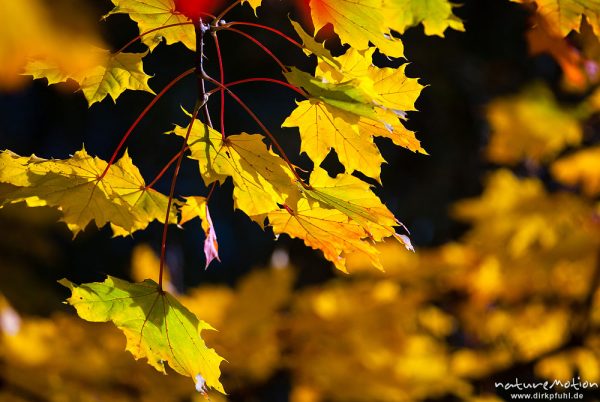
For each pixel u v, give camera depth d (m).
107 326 2.93
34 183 1.21
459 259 4.04
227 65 6.80
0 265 5.14
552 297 4.17
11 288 4.96
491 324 4.23
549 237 4.23
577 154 4.11
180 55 6.90
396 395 2.95
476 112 7.04
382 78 1.18
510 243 4.13
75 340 2.81
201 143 1.16
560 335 4.20
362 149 1.22
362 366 3.02
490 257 4.04
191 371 1.20
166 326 1.21
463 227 7.05
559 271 4.14
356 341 3.04
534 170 4.76
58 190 1.22
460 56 7.09
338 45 4.76
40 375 2.52
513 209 4.22
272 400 3.93
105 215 1.26
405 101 1.18
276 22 6.41
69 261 6.93
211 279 7.60
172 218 1.30
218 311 2.99
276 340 2.98
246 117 7.14
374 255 1.28
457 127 7.24
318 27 1.16
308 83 1.02
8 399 2.49
